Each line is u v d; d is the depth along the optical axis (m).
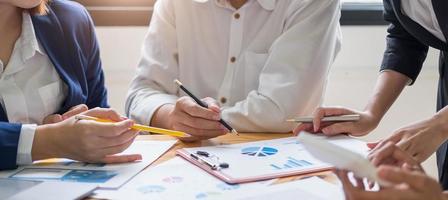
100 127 0.86
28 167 0.85
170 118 1.07
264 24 1.29
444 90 1.27
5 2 1.02
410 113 1.99
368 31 1.91
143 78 1.32
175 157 0.90
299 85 1.15
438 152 1.26
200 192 0.71
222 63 1.32
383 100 1.20
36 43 1.08
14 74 1.07
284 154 0.90
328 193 0.70
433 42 1.20
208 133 1.03
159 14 1.38
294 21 1.24
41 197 0.68
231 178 0.76
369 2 2.00
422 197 0.51
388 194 0.51
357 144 0.94
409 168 0.63
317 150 0.56
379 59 1.93
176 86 1.32
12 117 1.05
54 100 1.11
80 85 1.17
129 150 0.94
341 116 1.04
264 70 1.20
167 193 0.71
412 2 1.18
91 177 0.79
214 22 1.31
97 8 1.85
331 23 1.22
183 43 1.33
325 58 1.21
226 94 1.29
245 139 1.04
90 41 1.25
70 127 0.86
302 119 1.04
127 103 1.31
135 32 1.87
